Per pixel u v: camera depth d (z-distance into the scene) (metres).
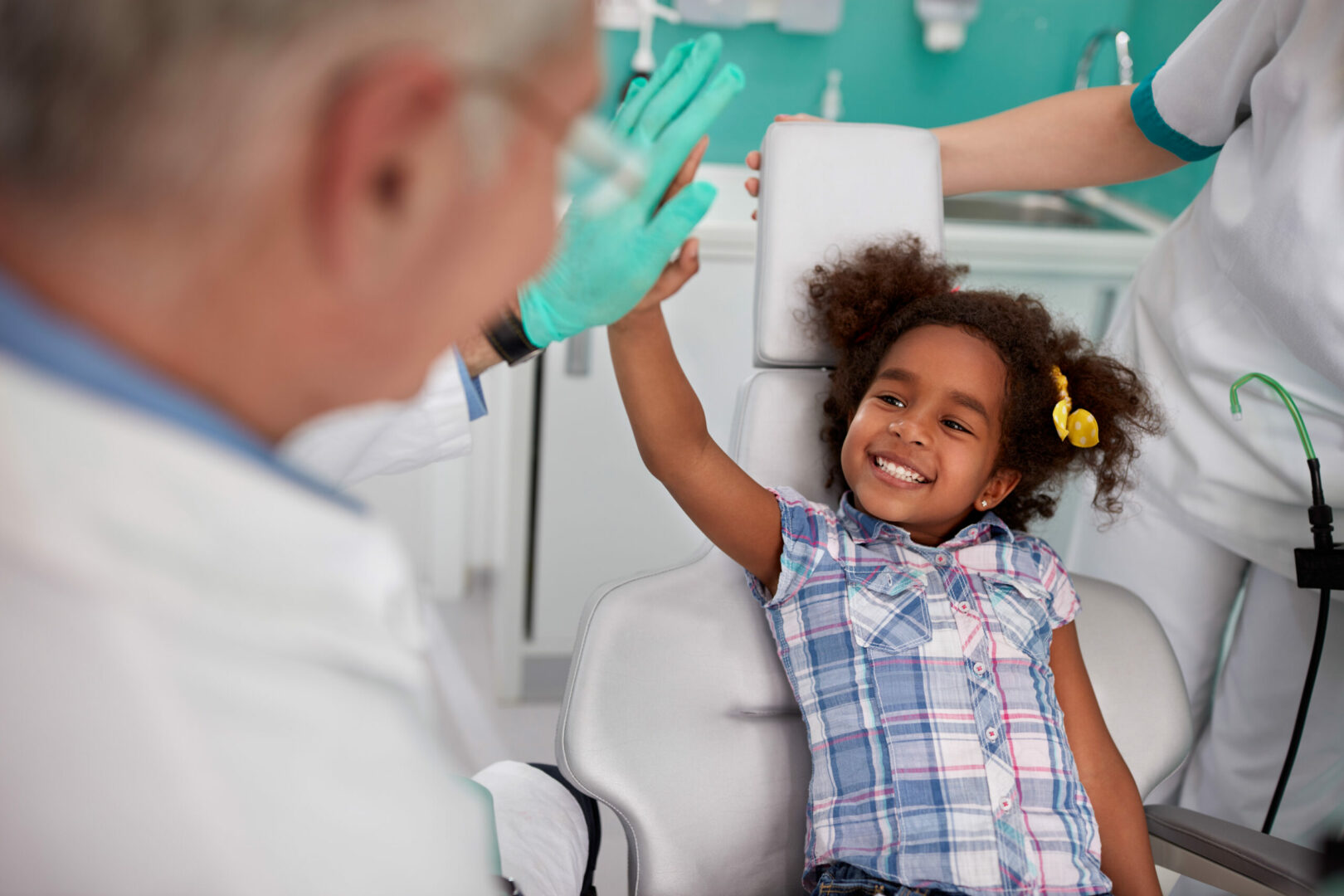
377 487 2.35
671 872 0.99
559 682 2.16
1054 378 1.22
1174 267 1.36
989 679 1.09
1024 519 1.33
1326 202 1.09
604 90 0.38
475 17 0.31
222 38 0.28
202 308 0.31
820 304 1.21
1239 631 1.43
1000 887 1.01
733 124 2.51
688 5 2.36
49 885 0.28
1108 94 1.33
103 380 0.29
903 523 1.20
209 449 0.31
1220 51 1.20
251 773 0.30
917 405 1.15
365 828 0.31
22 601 0.28
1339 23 1.08
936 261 1.23
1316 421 1.22
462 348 0.80
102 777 0.28
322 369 0.34
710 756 1.04
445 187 0.32
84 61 0.27
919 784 1.03
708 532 1.08
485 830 0.41
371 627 0.35
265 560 0.31
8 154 0.28
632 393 0.99
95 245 0.29
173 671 0.29
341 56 0.29
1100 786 1.10
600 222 0.67
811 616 1.09
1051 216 2.53
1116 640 1.20
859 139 1.23
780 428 1.22
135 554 0.29
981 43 2.52
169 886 0.28
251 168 0.29
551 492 2.06
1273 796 1.29
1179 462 1.37
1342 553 1.16
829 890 1.01
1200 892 1.40
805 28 2.42
